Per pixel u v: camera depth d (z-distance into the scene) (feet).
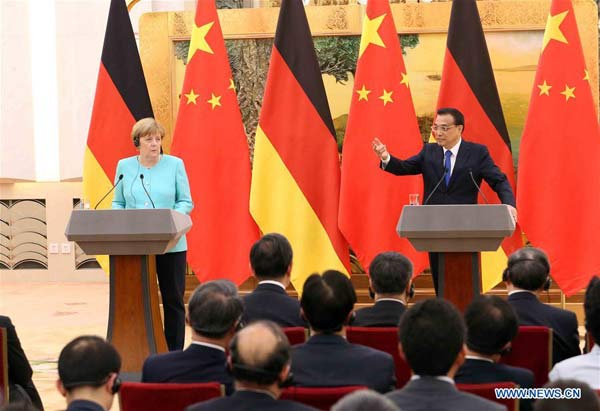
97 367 23.40
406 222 43.45
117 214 43.55
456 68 61.77
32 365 54.70
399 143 62.75
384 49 62.85
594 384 27.30
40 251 97.96
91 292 89.04
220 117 64.18
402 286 35.12
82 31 97.66
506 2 66.59
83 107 97.60
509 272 36.35
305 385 26.94
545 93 61.21
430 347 22.38
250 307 35.78
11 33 97.30
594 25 65.82
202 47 64.34
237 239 64.03
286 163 63.62
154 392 26.08
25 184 97.86
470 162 53.88
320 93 63.72
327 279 28.22
